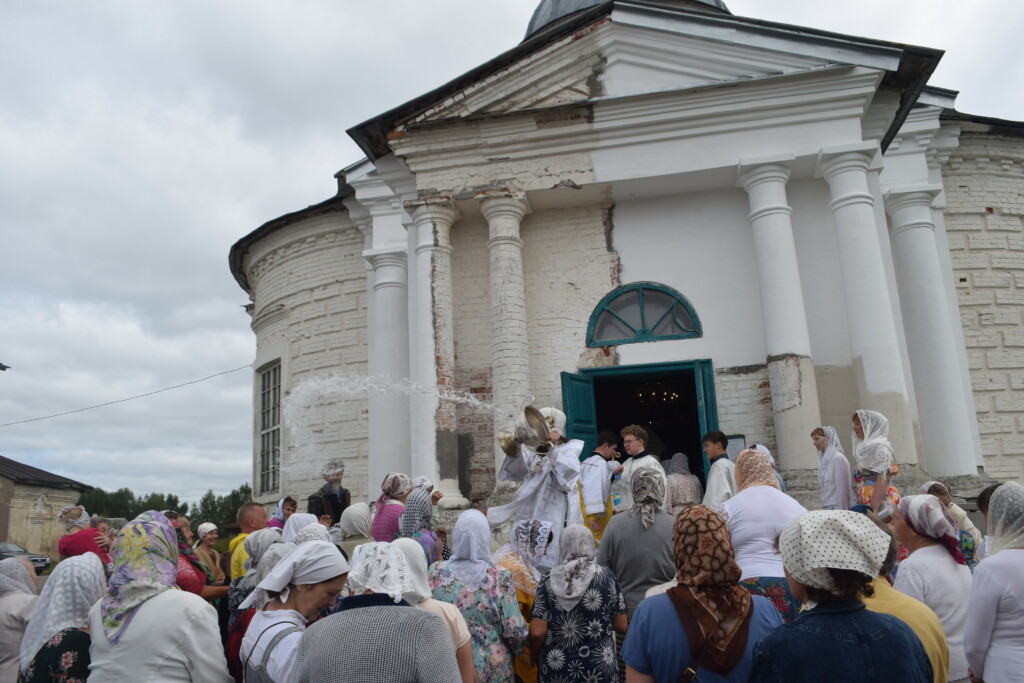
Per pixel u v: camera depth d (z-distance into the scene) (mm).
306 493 17016
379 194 15648
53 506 30750
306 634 3074
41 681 3734
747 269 11711
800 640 2605
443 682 2951
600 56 12086
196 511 64875
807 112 11250
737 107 11328
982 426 14477
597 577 4406
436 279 11961
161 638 3545
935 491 7258
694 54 11672
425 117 12227
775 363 10750
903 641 2605
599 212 12375
